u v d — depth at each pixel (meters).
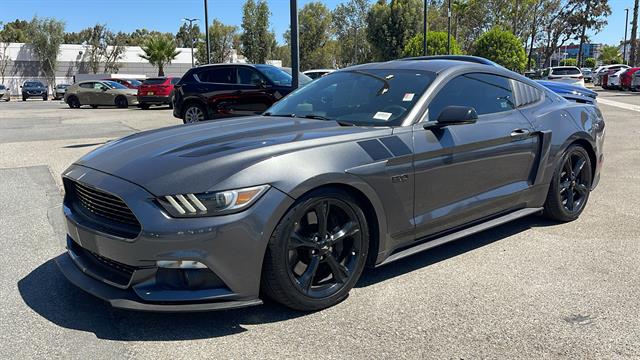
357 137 3.25
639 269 3.74
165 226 2.65
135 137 3.62
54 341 2.79
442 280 3.56
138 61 60.41
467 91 3.98
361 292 3.38
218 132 3.43
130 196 2.75
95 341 2.79
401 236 3.45
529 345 2.73
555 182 4.57
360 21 77.44
